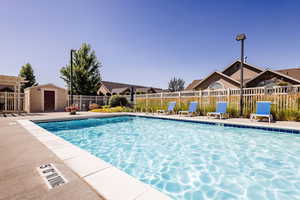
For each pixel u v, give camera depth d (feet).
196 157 13.32
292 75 52.39
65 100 51.13
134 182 5.94
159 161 12.59
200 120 26.17
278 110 24.59
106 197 4.92
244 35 28.17
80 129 25.61
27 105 44.37
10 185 5.66
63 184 5.77
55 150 9.90
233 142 17.17
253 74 57.52
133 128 26.37
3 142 11.79
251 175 9.91
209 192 8.11
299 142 16.25
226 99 30.68
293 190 8.16
